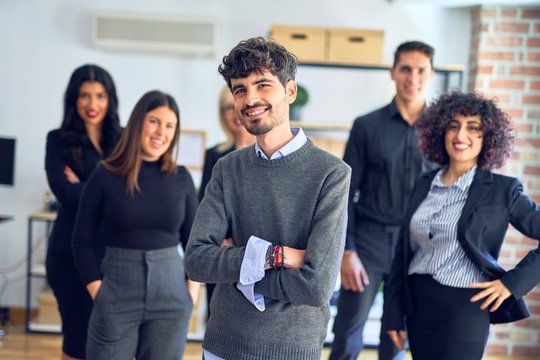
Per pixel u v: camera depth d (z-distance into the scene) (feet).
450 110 6.51
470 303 6.10
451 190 6.48
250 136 8.94
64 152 8.29
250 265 4.65
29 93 13.82
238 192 5.08
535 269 6.02
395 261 6.97
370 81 13.83
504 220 6.13
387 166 8.66
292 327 4.81
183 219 7.33
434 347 6.23
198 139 13.74
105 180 6.95
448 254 6.23
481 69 12.47
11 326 13.34
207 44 13.47
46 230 13.99
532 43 12.33
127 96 13.91
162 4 13.70
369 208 8.84
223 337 4.94
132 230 6.86
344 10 13.66
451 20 13.47
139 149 6.96
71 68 13.78
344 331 8.82
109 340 6.77
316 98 13.88
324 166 4.89
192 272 4.95
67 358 8.23
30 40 13.71
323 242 4.69
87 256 7.07
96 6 13.69
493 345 12.62
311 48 12.48
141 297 6.82
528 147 12.38
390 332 6.81
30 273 12.70
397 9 13.58
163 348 6.97
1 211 13.99
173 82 13.88
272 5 13.67
